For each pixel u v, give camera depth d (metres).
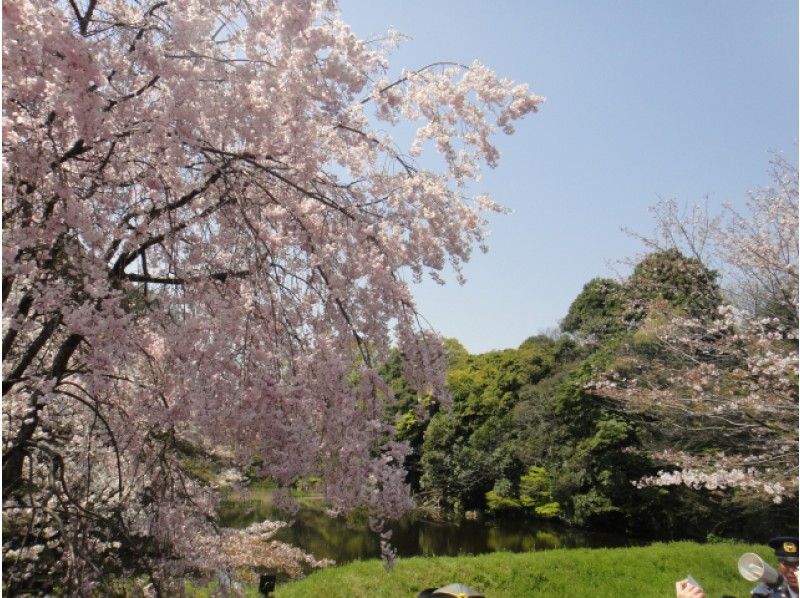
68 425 4.43
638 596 9.69
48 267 2.87
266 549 9.70
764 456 7.11
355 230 3.49
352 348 3.69
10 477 3.15
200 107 2.89
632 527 18.58
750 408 7.48
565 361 24.75
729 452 9.55
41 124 2.71
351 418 3.26
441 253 3.92
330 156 4.07
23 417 3.24
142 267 3.60
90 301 2.76
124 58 2.81
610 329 21.69
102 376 2.65
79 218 2.70
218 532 4.04
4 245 2.36
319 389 3.28
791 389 7.40
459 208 4.01
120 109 2.84
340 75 3.15
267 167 3.42
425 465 24.44
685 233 10.39
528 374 24.64
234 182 3.32
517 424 22.73
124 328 2.63
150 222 3.21
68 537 2.87
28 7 2.29
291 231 3.68
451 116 3.80
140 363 3.44
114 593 3.30
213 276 3.46
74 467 4.24
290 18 2.91
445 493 24.31
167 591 4.05
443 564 10.43
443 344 3.87
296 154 3.30
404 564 10.37
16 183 2.70
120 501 3.28
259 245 3.43
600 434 17.67
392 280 3.67
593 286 24.39
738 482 7.12
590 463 18.48
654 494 17.08
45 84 2.43
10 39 2.18
